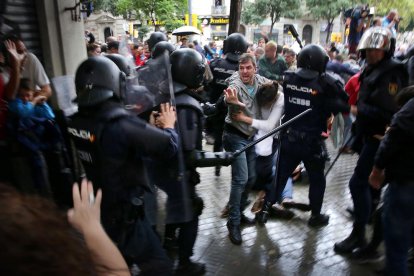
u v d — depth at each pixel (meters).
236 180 3.38
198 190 4.58
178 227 2.77
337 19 34.44
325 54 3.23
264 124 3.40
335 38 23.34
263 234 3.56
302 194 4.52
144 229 2.02
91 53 6.77
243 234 3.56
